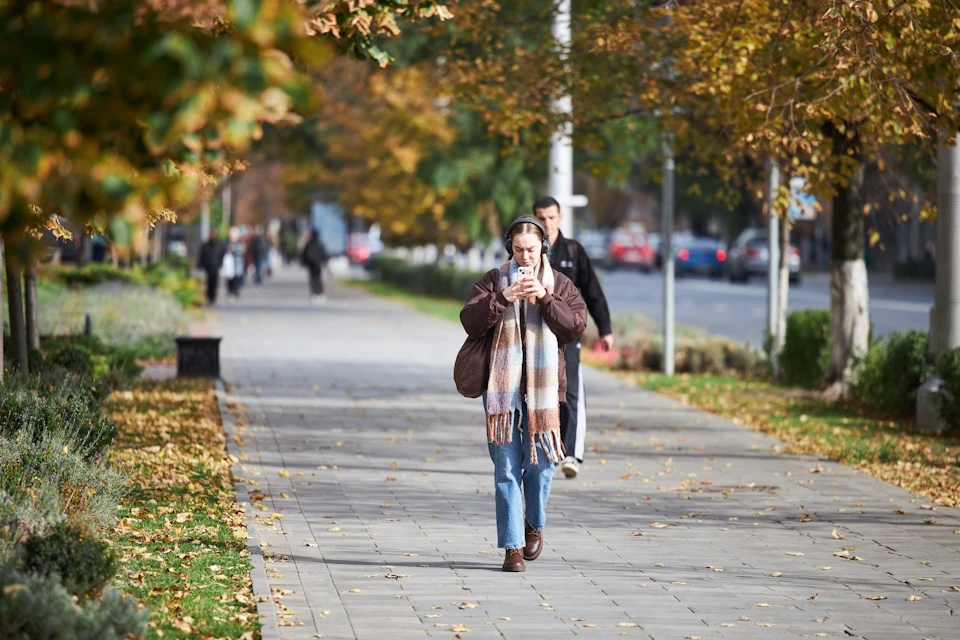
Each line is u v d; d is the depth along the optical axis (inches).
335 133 2551.7
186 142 206.2
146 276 1786.4
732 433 767.7
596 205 5511.8
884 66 567.2
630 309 2121.1
